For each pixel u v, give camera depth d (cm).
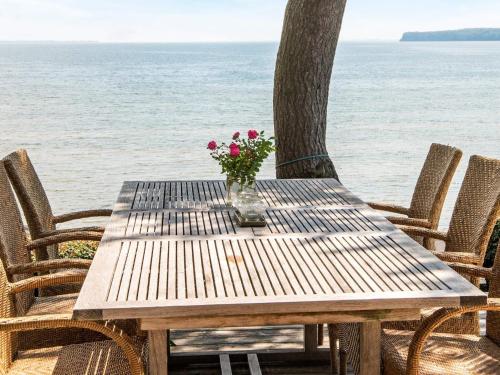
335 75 11119
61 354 267
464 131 3878
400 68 14175
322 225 314
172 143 3216
